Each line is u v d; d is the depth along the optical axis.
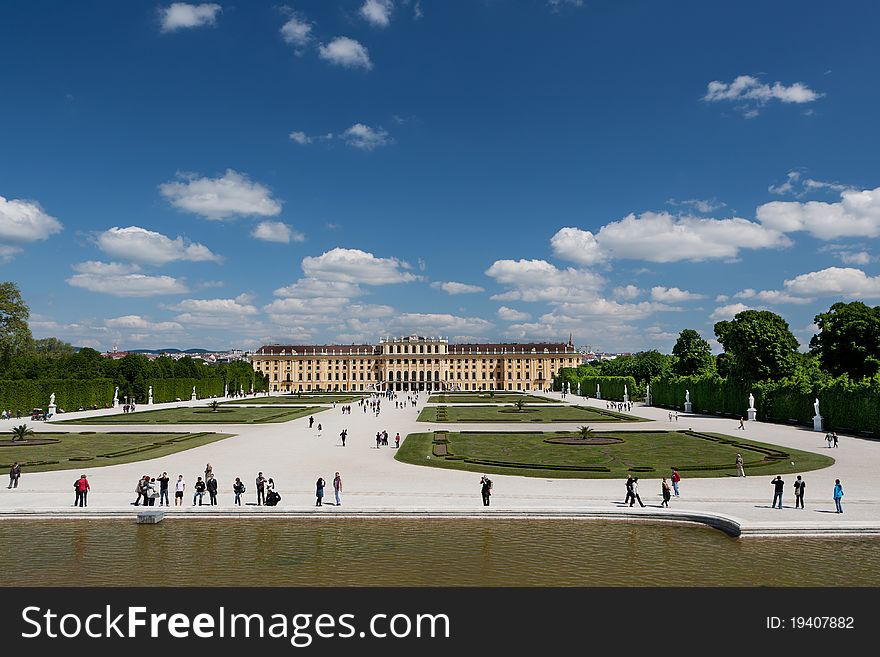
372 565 26.36
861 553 27.50
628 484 34.53
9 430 82.62
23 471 47.75
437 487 40.84
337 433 76.75
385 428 83.44
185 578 25.12
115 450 60.16
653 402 146.12
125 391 153.25
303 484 42.12
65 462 51.97
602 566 26.05
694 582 24.23
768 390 95.06
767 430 78.69
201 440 68.50
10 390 110.62
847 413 74.81
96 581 24.86
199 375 194.25
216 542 29.80
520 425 88.56
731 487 40.75
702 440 68.00
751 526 29.66
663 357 188.12
